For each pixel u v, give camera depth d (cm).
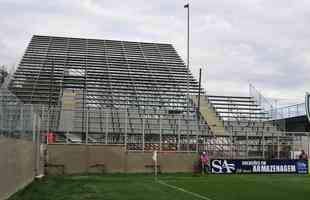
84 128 3653
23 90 4912
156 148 3581
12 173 1686
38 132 2748
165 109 4653
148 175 3228
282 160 3572
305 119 4522
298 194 1966
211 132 4006
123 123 3888
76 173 3262
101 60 6091
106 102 4753
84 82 5253
